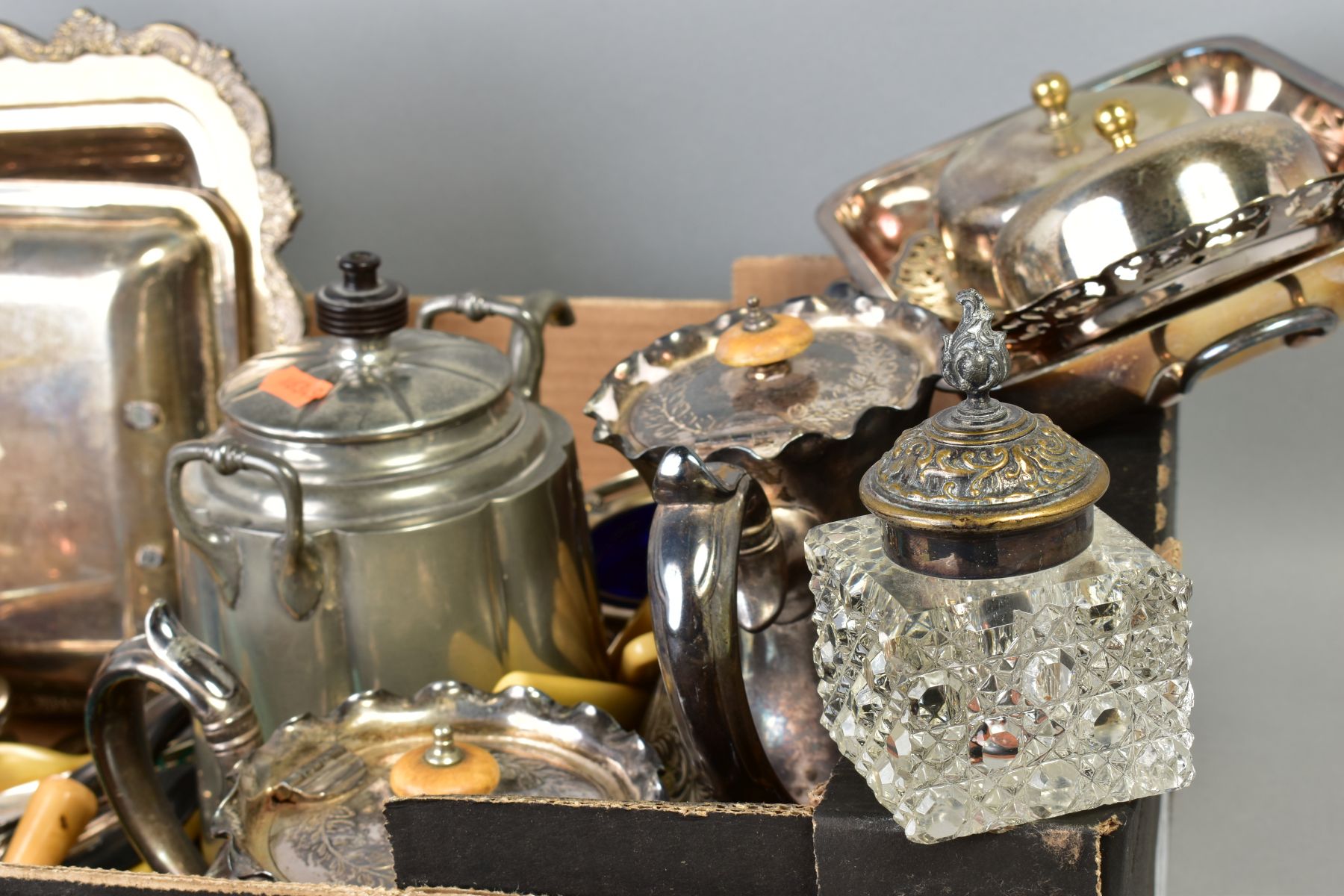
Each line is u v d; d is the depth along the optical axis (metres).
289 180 0.89
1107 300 0.56
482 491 0.67
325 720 0.59
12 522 0.90
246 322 0.90
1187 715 0.36
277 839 0.53
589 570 0.75
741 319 0.58
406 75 1.17
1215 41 0.83
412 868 0.41
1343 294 0.57
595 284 1.21
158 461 0.89
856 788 0.37
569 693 0.66
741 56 1.11
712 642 0.40
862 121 1.12
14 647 0.92
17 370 0.88
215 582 0.66
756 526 0.47
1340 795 0.94
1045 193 0.59
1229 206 0.55
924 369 0.53
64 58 0.92
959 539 0.33
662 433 0.51
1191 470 1.06
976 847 0.35
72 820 0.66
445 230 1.21
